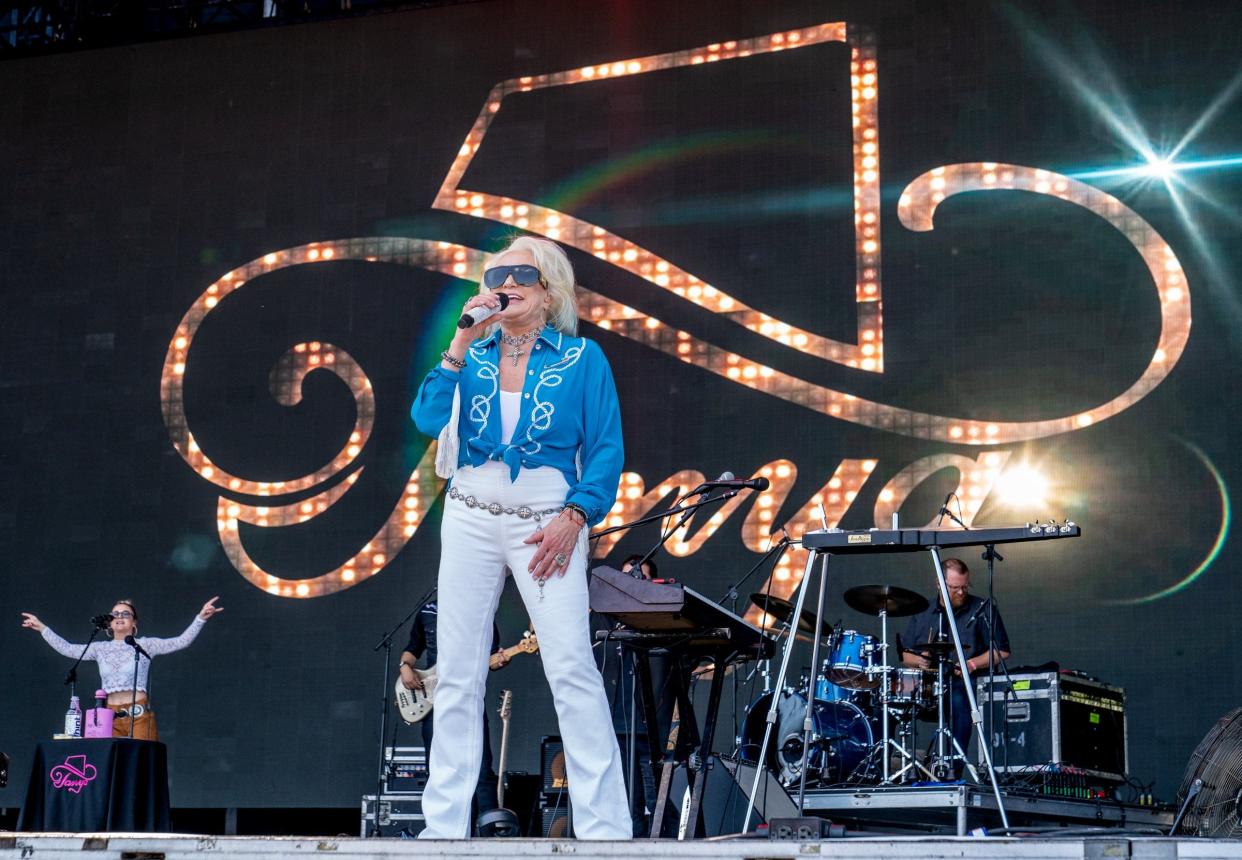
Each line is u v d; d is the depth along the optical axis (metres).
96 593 12.25
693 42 12.14
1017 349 10.90
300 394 12.30
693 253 11.73
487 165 12.38
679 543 11.24
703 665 9.12
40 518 12.51
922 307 11.16
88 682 12.10
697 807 5.46
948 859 3.26
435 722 4.20
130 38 13.35
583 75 12.33
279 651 11.84
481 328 4.34
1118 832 6.20
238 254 12.71
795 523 11.07
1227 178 10.77
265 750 11.66
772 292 11.50
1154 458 10.48
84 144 13.24
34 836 3.71
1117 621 10.33
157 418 12.52
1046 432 10.72
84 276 12.95
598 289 11.87
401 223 12.45
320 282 12.48
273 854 3.61
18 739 12.08
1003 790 7.48
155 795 8.54
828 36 11.81
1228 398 10.43
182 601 12.10
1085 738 9.29
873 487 10.97
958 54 11.49
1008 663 10.45
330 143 12.74
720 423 11.39
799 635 10.69
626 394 11.63
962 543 5.73
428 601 9.66
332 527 12.00
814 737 8.98
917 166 11.40
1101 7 11.27
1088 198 10.99
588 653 4.11
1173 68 11.05
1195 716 10.05
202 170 12.95
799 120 11.76
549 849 3.50
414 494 11.90
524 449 4.18
